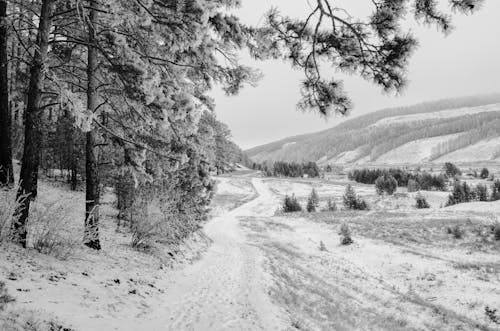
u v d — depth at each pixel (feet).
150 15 19.85
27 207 23.50
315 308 36.19
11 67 58.44
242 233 122.83
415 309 49.24
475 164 649.61
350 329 32.40
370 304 48.70
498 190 211.41
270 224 145.79
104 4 21.88
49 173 86.89
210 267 47.19
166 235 47.06
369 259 80.38
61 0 29.14
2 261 19.44
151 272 32.73
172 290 29.32
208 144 50.29
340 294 49.93
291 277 51.83
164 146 36.24
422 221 111.96
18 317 12.73
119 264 30.53
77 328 14.47
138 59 24.62
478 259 74.33
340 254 86.99
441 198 211.00
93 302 19.04
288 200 202.59
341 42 14.99
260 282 40.70
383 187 248.52
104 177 53.62
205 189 77.71
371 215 139.64
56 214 25.41
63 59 32.45
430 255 79.10
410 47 13.98
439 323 44.45
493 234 87.30
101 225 48.32
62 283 19.98
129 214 57.26
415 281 64.03
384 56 14.35
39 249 24.09
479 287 57.57
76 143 72.28
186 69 26.07
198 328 21.21
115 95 31.27
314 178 446.19
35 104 23.70
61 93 20.15
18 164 66.39
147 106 25.25
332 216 149.18
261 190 323.78
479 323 45.78
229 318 24.77
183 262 44.80
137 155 33.60
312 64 16.40
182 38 20.48
